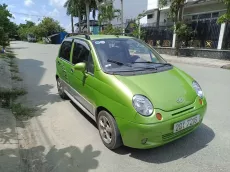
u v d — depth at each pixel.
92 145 3.46
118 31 22.59
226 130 3.88
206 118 4.41
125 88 2.97
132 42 4.29
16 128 3.94
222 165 2.91
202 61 12.79
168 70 3.69
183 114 2.94
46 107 5.21
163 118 2.78
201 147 3.33
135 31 19.69
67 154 3.23
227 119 4.36
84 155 3.21
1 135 3.61
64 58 5.18
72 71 4.46
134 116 2.76
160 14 23.45
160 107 2.84
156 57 4.20
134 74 3.34
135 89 2.96
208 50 14.27
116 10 27.66
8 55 16.47
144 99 2.83
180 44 16.16
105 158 3.12
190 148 3.31
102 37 4.22
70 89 4.80
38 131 3.97
